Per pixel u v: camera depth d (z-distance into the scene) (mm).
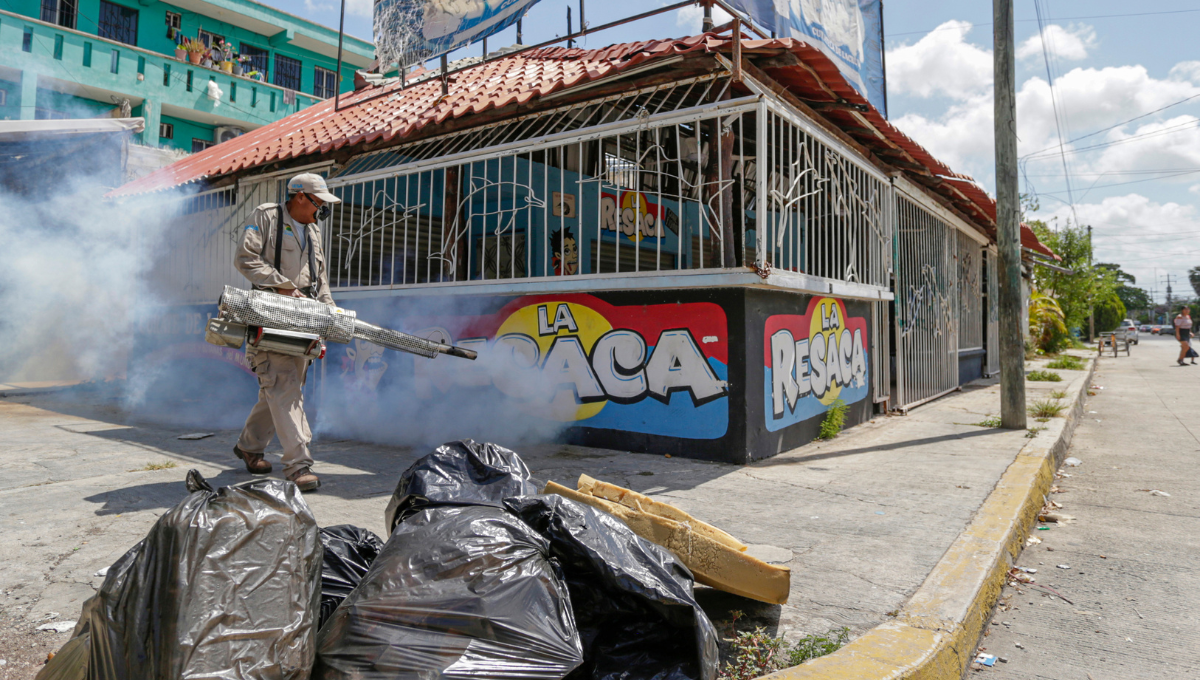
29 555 2945
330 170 7711
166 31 22734
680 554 2428
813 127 5820
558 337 5953
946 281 10539
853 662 2068
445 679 1562
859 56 6949
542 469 4887
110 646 1525
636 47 6137
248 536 1639
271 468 4738
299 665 1586
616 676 1882
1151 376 16125
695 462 5152
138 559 1595
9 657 2074
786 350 5738
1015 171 6848
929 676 2107
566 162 7508
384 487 4332
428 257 6543
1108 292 31422
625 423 5598
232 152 9906
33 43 18484
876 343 7895
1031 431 6520
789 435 5766
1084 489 5152
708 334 5207
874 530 3469
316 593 1737
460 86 7961
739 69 4656
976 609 2639
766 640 2174
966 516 3725
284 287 4176
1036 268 27734
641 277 5227
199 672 1443
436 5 6621
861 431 6941
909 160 7688
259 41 25016
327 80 27125
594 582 1986
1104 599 3064
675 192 8445
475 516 1946
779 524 3568
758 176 4773
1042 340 23312
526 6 5840
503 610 1692
